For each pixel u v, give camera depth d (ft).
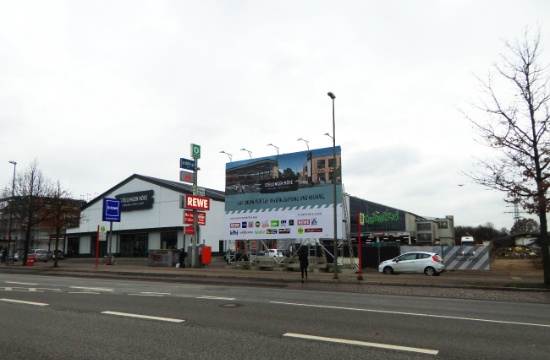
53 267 108.99
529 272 88.48
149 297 43.06
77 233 197.16
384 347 21.91
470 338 24.22
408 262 83.30
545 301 43.93
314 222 93.30
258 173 102.53
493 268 100.37
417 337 24.39
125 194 184.03
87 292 48.08
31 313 32.45
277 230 97.66
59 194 124.57
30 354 20.53
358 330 26.30
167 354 20.49
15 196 128.57
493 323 29.12
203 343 22.65
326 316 31.48
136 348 21.59
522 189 55.93
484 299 45.52
